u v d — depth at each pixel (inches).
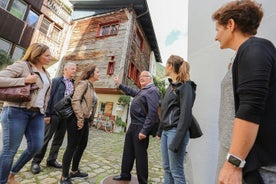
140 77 94.1
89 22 436.1
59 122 103.7
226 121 34.2
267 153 25.3
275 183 24.4
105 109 387.9
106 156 145.4
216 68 68.8
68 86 111.0
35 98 67.6
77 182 86.2
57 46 401.1
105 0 408.8
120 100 361.1
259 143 26.0
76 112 78.8
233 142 26.0
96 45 408.2
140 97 84.0
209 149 65.2
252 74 25.2
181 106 60.2
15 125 62.8
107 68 376.2
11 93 59.2
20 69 64.7
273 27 52.1
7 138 62.2
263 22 53.9
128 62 382.0
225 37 35.3
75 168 91.7
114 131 347.6
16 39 312.7
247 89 25.1
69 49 435.5
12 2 306.7
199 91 73.4
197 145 70.1
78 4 450.0
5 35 295.7
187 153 79.9
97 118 384.8
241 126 25.0
